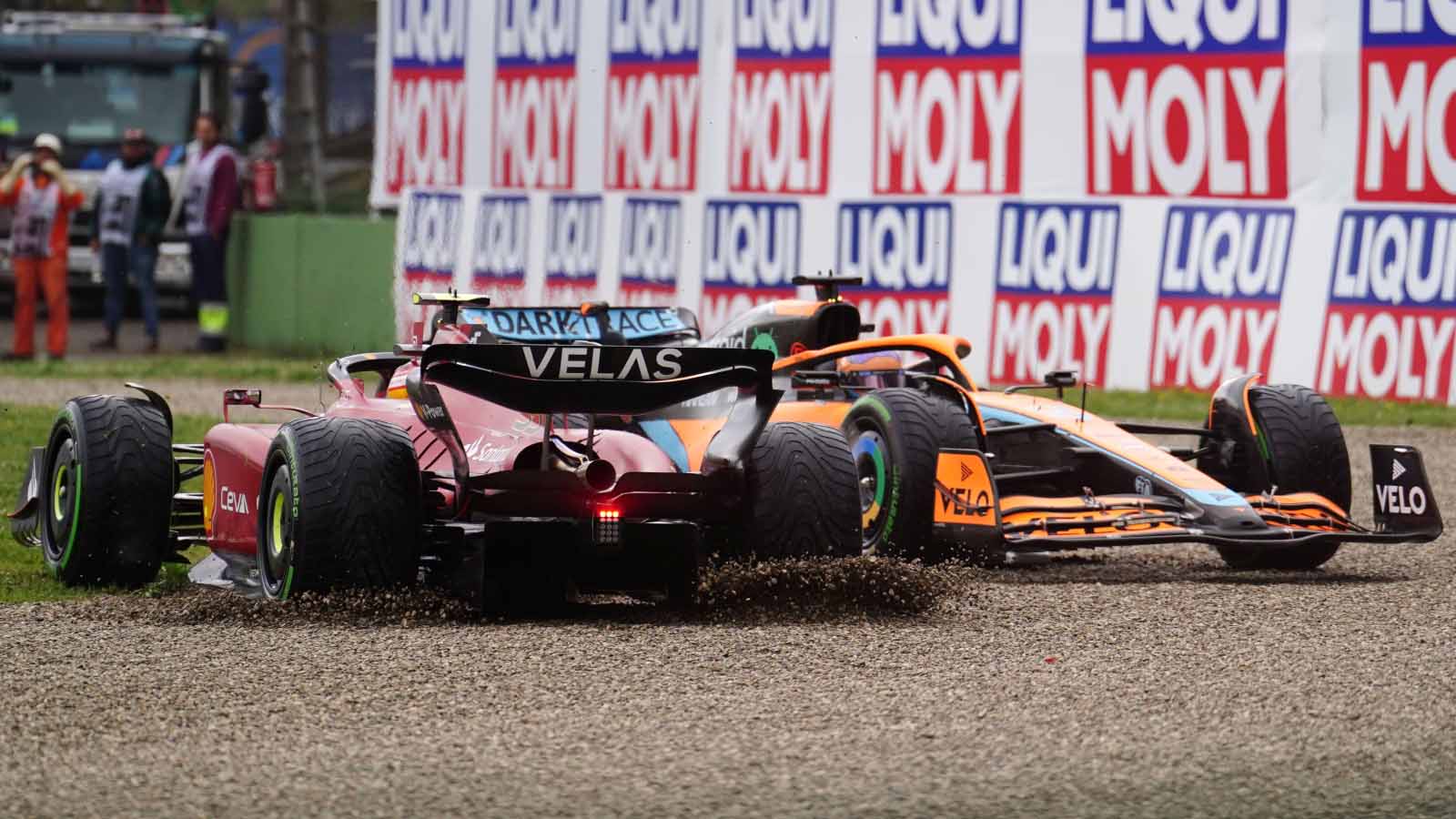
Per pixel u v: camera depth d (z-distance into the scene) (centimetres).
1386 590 3064
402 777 1858
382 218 9075
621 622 2645
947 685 2253
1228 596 2967
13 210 8581
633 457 2725
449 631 2562
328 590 2630
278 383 7569
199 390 7138
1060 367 6869
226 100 11044
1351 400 6369
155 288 9281
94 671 2309
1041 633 2600
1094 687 2245
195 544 3112
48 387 7162
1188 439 5634
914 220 7125
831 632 2594
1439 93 6219
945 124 7050
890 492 3183
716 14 7525
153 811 1752
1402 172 6288
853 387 3672
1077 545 3020
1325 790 1831
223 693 2194
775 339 3853
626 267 7844
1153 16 6662
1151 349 6712
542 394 2561
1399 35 6275
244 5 16050
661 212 7725
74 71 10631
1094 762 1920
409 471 2644
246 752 1947
